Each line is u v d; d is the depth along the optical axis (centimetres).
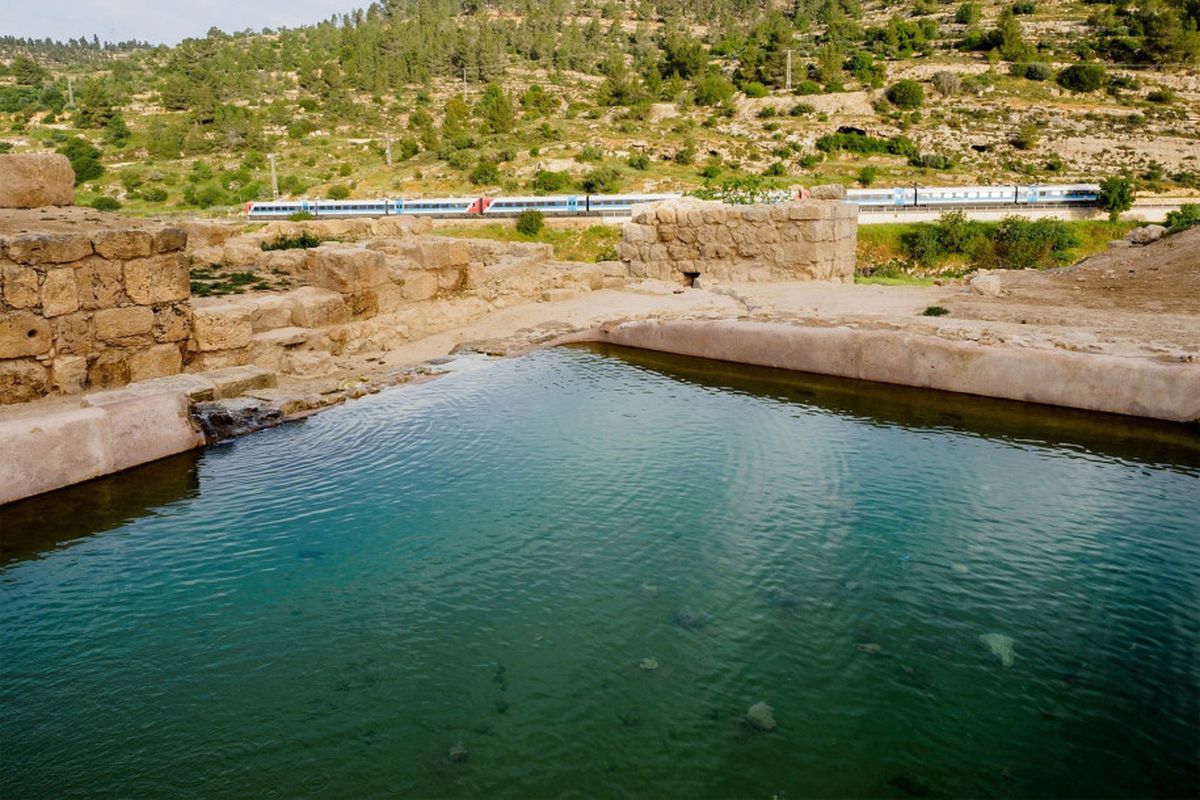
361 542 650
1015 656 495
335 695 466
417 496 732
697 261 1877
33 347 883
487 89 11481
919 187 6109
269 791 394
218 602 567
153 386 897
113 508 721
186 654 507
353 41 15725
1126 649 500
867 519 679
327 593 575
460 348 1245
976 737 427
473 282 1545
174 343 1009
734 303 1523
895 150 7869
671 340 1254
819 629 525
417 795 391
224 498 738
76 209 1073
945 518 679
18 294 866
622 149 8006
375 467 800
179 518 700
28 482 737
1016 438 865
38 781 400
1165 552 618
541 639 519
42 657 505
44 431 745
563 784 398
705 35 15962
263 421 904
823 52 10212
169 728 439
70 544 659
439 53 14462
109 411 793
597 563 611
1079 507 699
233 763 413
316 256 1299
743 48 13212
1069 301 1414
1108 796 386
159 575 606
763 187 2300
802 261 1777
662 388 1060
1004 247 4806
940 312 1320
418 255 1432
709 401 1005
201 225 2058
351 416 938
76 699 465
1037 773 401
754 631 524
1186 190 6619
